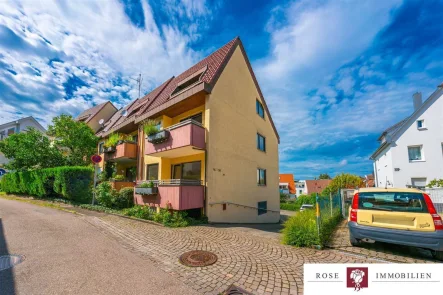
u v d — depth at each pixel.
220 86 10.38
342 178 28.39
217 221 9.31
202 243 5.35
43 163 14.82
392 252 4.41
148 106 13.90
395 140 17.61
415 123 17.11
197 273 3.56
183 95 9.79
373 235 4.25
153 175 11.91
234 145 11.22
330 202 7.58
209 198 8.97
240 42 12.91
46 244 4.92
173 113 11.48
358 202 4.72
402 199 4.26
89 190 12.39
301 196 34.94
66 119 15.70
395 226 4.09
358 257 4.16
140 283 3.18
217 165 9.64
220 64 10.69
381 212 4.29
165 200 8.45
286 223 5.88
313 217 5.76
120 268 3.72
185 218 8.28
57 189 11.83
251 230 7.54
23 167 15.30
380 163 21.89
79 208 10.33
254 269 3.72
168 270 3.68
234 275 3.48
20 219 7.46
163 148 9.48
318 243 4.79
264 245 5.18
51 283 3.13
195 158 9.95
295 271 3.63
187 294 2.89
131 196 11.23
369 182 34.94
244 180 11.93
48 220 7.39
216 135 9.74
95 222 7.41
